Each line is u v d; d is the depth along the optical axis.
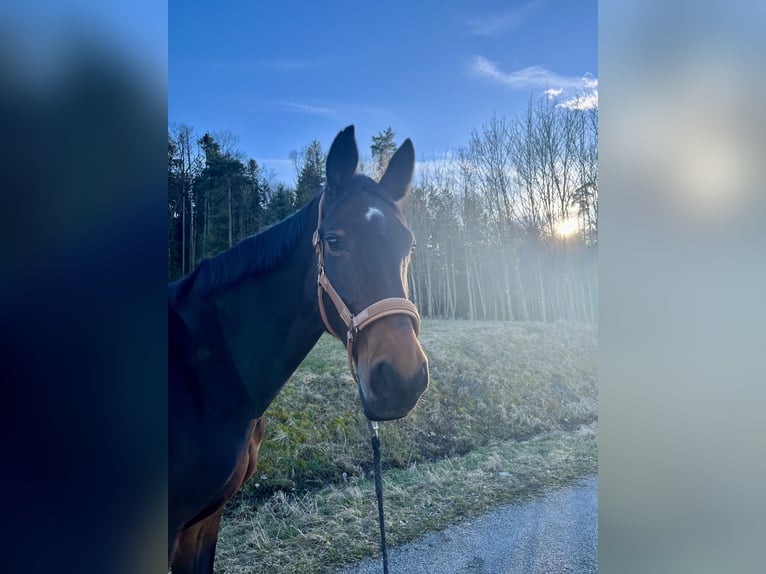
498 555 1.78
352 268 1.13
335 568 1.79
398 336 1.08
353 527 1.96
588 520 1.98
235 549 1.84
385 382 1.06
